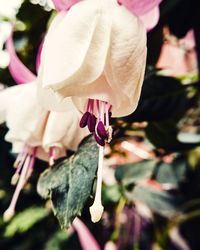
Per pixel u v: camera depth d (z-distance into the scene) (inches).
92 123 7.1
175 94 10.3
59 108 7.3
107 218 14.3
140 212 16.4
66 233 17.5
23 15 13.2
